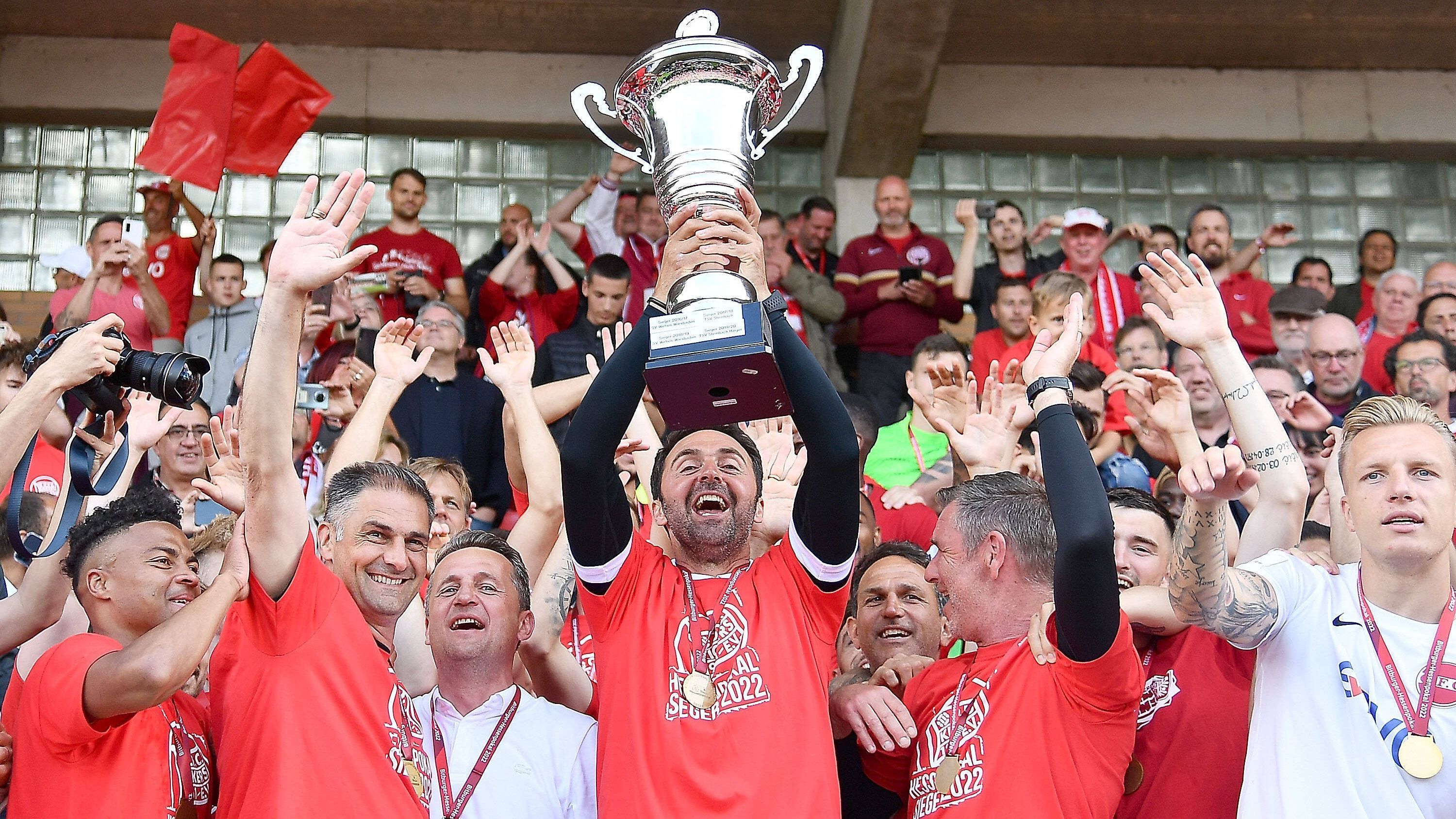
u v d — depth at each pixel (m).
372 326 6.04
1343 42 8.89
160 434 3.61
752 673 2.72
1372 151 9.03
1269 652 2.80
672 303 2.63
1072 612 2.63
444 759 2.96
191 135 6.37
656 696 2.71
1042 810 2.70
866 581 3.33
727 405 2.56
